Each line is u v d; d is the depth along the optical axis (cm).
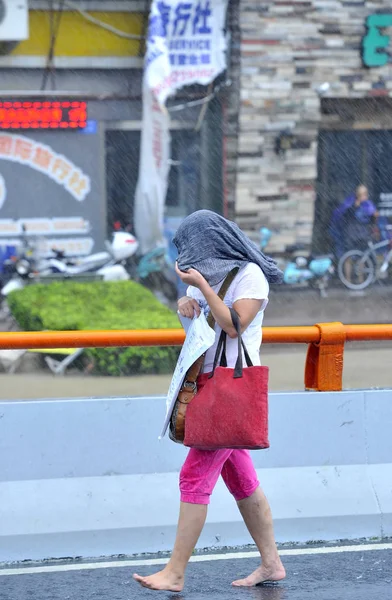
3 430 1346
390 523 1416
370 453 1437
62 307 3122
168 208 4044
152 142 3916
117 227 4003
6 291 3684
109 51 3969
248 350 1088
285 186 4050
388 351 3331
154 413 1385
